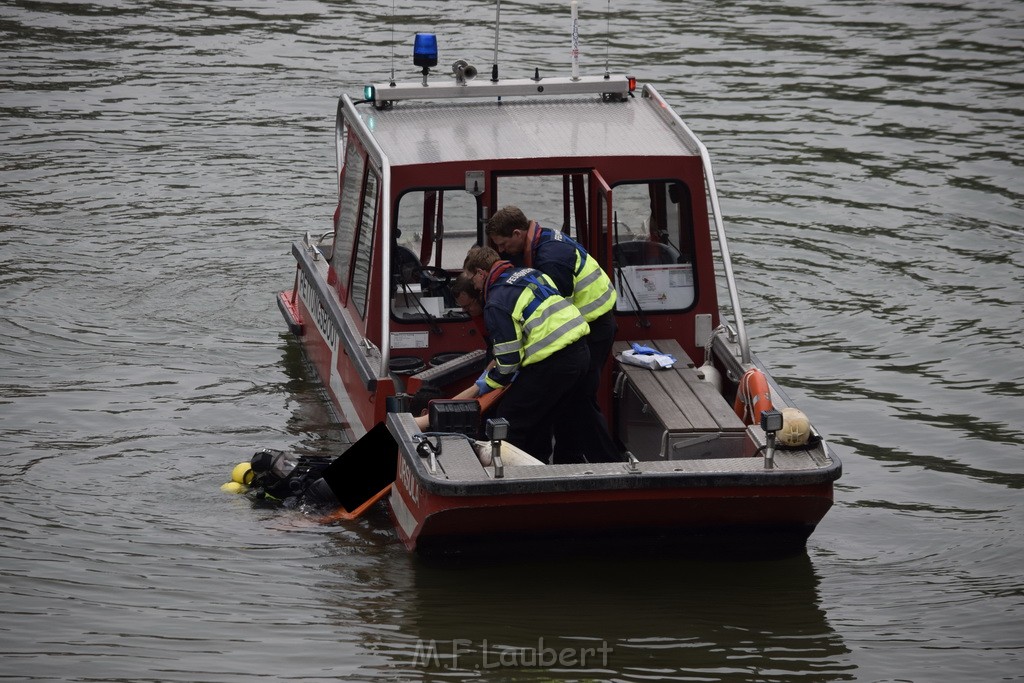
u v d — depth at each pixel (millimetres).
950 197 54000
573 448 30281
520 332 28500
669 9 81812
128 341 40844
